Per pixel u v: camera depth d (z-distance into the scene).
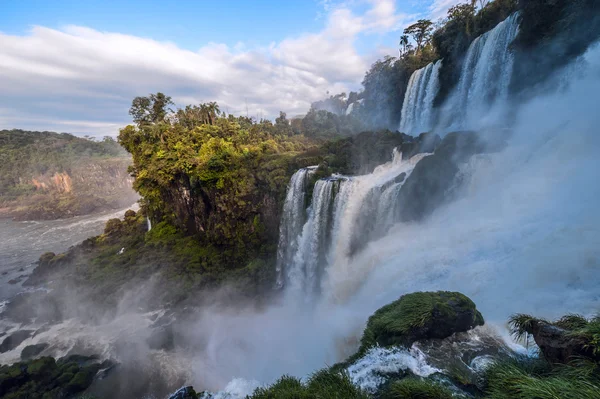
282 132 71.44
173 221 48.62
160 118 56.69
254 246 39.12
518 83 29.08
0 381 21.53
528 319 8.16
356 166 32.09
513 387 6.47
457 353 9.78
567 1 24.33
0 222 100.62
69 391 22.55
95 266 43.28
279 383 10.98
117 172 132.50
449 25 42.31
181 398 13.29
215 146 43.38
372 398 8.66
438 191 21.59
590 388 5.39
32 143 165.38
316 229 30.08
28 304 37.50
